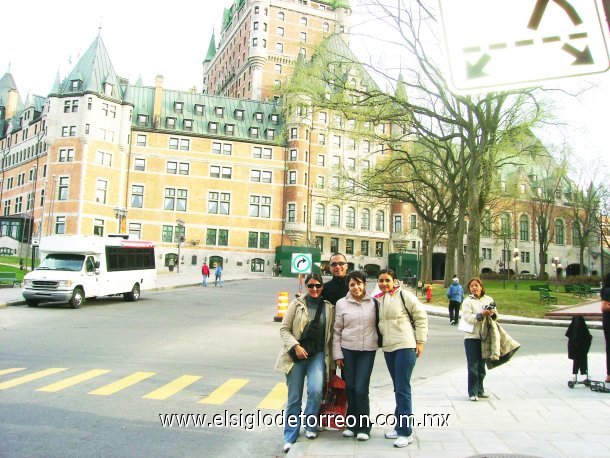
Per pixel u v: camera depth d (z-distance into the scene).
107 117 57.78
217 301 27.39
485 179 26.50
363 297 6.18
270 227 65.56
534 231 71.69
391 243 72.38
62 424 6.47
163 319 18.94
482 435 6.00
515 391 8.63
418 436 6.01
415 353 6.04
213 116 67.19
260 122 68.75
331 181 48.22
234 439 6.20
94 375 9.37
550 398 8.09
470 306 8.05
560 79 1.68
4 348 12.12
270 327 17.53
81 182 54.84
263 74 81.19
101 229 56.53
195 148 63.81
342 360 6.12
